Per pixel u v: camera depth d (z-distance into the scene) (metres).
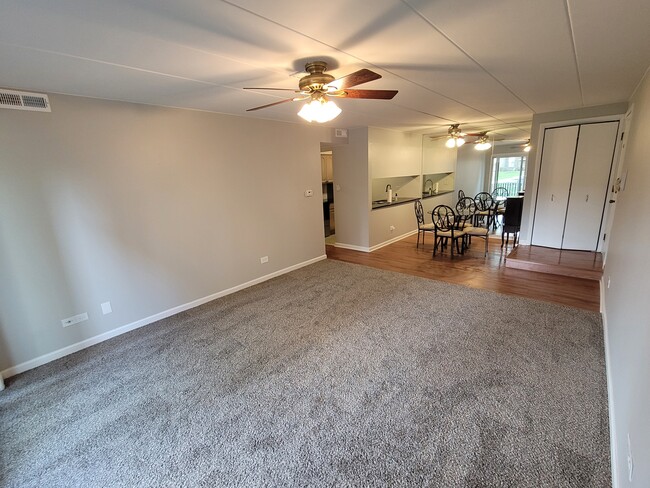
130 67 2.10
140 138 3.11
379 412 1.99
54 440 1.90
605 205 4.58
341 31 1.69
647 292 1.39
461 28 1.71
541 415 1.90
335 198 6.24
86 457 1.78
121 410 2.12
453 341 2.74
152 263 3.33
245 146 4.06
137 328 3.26
